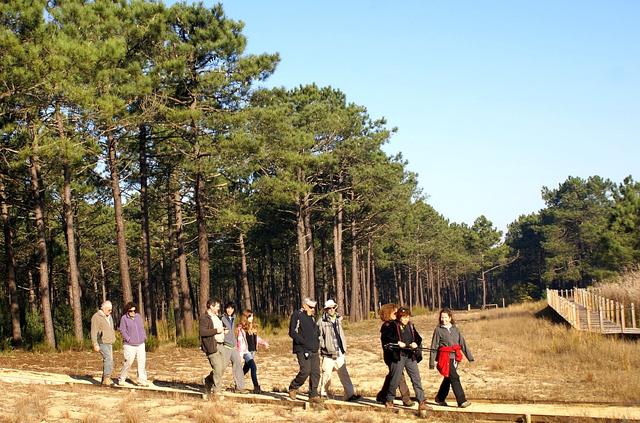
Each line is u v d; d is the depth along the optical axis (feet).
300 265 158.81
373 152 174.81
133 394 50.52
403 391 45.14
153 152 123.54
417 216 304.30
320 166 155.33
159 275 232.32
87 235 173.88
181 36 111.86
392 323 44.62
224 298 302.66
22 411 40.06
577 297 160.15
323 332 48.01
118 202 103.65
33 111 82.53
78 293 97.14
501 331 117.29
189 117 101.19
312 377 46.11
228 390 54.65
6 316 105.40
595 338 86.33
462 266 382.22
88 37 87.20
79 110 83.82
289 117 151.43
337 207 175.73
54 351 91.56
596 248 342.44
